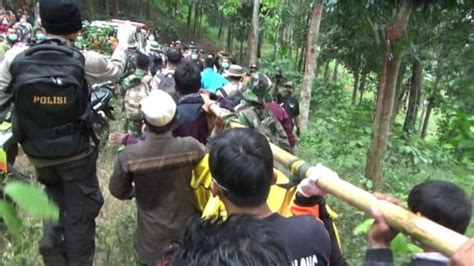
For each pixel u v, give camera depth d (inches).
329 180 69.9
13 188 44.3
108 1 1567.4
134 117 263.1
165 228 130.6
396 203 60.7
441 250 50.8
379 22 237.3
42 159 131.3
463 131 106.3
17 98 122.3
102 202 144.5
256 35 967.0
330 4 246.2
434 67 436.5
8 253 125.5
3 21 786.2
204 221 52.9
